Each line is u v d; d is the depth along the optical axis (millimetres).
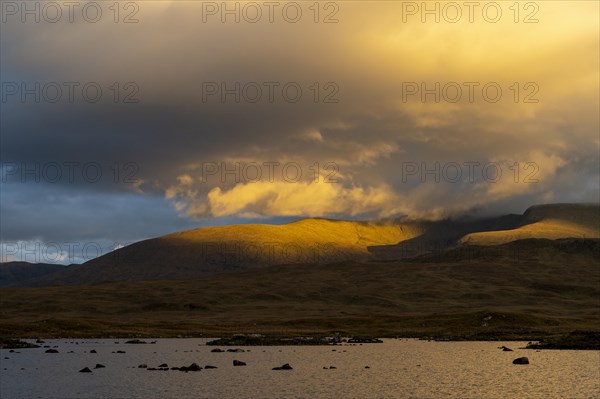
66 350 103500
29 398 53000
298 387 58250
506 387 59125
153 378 64438
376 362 81875
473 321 160875
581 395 54812
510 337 135750
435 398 53031
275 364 78812
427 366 77000
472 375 67688
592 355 92750
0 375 67688
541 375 68000
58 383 61250
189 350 103062
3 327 147875
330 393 55000
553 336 136375
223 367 74938
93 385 59750
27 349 105312
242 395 53688
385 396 53688
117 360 84812
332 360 84500
